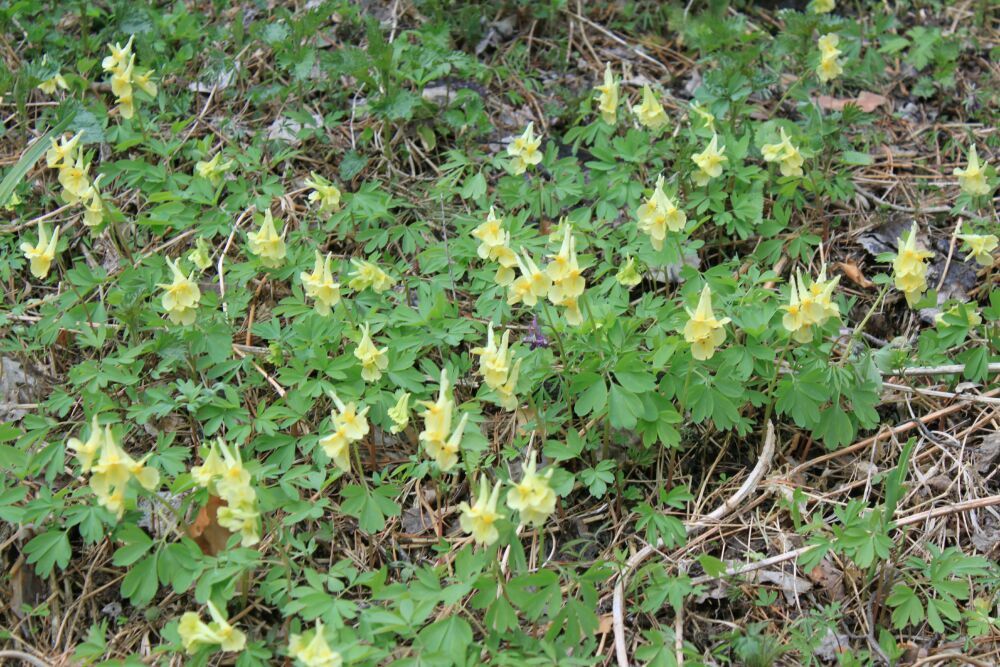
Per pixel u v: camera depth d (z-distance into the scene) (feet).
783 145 3.34
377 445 3.10
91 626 2.89
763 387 3.13
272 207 3.47
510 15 3.92
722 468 3.09
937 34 3.83
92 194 3.21
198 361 3.16
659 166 3.47
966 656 2.82
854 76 3.79
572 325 3.02
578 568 2.94
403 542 2.98
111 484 2.73
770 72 3.63
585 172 3.59
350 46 3.53
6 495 2.90
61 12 3.76
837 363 3.10
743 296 3.10
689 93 3.79
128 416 2.99
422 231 3.41
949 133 3.73
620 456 3.07
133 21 3.69
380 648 2.74
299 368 3.04
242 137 3.61
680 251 3.20
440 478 3.01
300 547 2.86
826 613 2.86
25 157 3.31
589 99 3.58
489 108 3.71
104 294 3.30
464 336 3.11
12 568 2.93
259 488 2.81
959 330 3.15
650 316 3.11
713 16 3.75
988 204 3.48
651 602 2.83
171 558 2.80
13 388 3.16
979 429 3.13
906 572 2.93
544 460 3.05
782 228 3.37
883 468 3.08
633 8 3.94
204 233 3.33
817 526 2.93
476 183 3.40
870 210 3.52
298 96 3.64
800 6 4.01
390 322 3.10
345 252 3.43
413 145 3.61
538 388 3.09
